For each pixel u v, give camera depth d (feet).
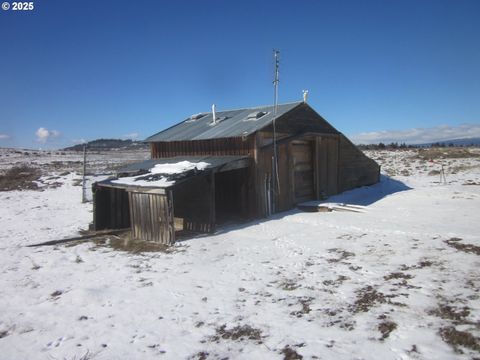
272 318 20.03
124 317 21.31
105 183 44.06
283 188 51.90
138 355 17.24
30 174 106.42
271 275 26.73
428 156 124.16
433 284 22.48
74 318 21.56
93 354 17.54
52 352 17.95
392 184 74.84
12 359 17.54
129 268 30.40
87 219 54.08
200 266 29.76
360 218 43.60
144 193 39.22
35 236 43.98
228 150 50.08
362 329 18.02
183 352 17.28
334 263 28.35
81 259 33.86
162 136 60.29
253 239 37.52
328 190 61.31
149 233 39.19
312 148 58.70
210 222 41.63
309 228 40.73
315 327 18.63
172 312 21.59
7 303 24.36
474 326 17.26
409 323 18.12
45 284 27.63
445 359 15.03
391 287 22.70
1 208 64.08
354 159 68.23
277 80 50.47
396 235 34.63
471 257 26.76
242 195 48.70
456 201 49.44
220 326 19.54
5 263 33.27
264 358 16.31
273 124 48.83
